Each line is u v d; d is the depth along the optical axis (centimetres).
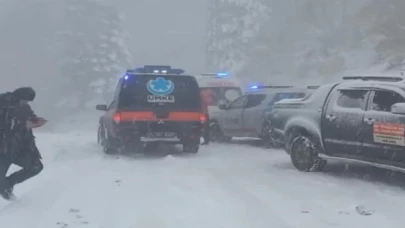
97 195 1126
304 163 1462
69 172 1443
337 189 1202
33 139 1038
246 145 2284
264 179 1330
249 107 2206
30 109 1023
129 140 1750
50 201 1065
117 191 1170
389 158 1194
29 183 1260
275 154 1903
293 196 1123
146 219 929
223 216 952
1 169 1012
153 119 1756
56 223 899
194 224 899
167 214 966
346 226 891
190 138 1795
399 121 1161
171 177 1359
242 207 1020
